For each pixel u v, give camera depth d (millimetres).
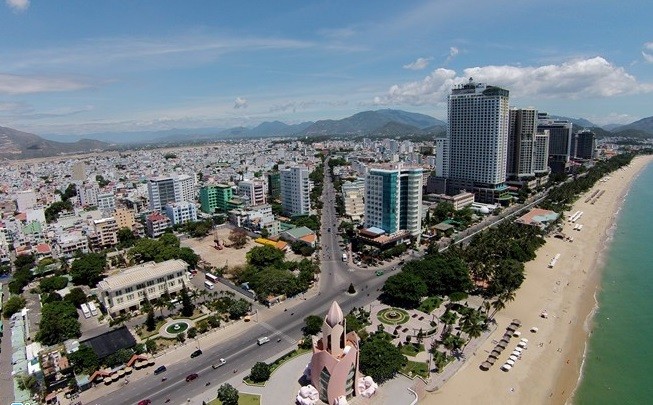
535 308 190000
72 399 132750
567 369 147125
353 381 122125
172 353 156875
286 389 131125
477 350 154250
